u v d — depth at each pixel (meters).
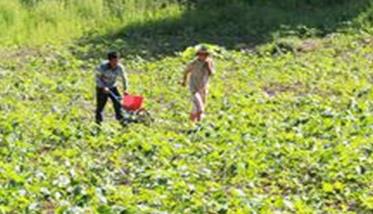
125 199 16.28
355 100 25.58
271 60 33.84
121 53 36.41
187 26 41.09
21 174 17.92
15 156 19.86
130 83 29.78
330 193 17.11
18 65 34.19
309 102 25.75
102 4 44.09
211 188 17.22
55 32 40.69
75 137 21.86
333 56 34.47
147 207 15.48
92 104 27.16
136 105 23.59
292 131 22.06
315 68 31.78
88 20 42.62
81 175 18.08
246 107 25.41
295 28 39.34
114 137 21.73
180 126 23.62
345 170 18.14
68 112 25.11
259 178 18.27
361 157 18.94
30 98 28.05
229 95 27.53
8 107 25.95
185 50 35.78
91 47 37.66
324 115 23.52
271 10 42.16
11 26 41.34
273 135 21.42
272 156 19.44
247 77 30.77
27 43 39.12
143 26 41.16
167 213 15.26
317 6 43.44
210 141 21.38
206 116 24.28
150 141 20.78
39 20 42.47
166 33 40.62
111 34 40.50
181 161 19.16
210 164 19.05
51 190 16.98
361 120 22.83
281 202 16.06
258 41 38.00
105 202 16.06
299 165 18.80
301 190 17.47
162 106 26.64
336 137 21.30
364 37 37.09
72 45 38.38
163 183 17.55
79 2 43.88
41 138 21.69
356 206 16.62
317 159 19.08
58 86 29.19
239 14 41.78
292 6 43.62
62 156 20.06
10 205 15.90
